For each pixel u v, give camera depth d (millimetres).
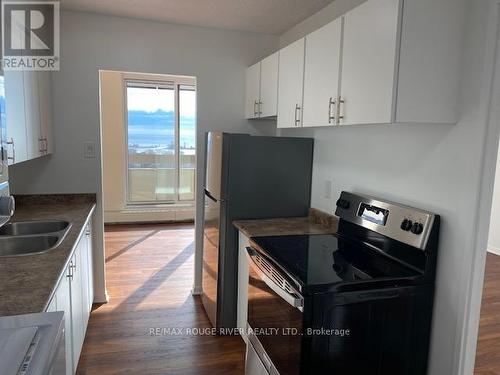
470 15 1563
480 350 2668
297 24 3234
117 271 4141
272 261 1955
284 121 2641
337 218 2539
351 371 1687
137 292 3602
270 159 2830
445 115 1612
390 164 2059
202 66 3428
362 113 1749
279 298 1854
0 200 1567
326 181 2736
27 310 1259
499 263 4465
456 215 1652
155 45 3281
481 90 1521
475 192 1562
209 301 3051
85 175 3232
